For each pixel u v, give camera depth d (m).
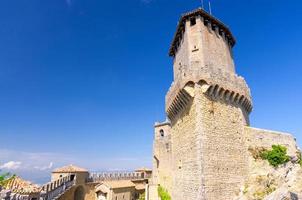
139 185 73.12
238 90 29.64
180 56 34.84
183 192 27.97
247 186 25.84
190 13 31.92
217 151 25.56
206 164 24.28
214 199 23.53
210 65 28.95
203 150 24.56
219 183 24.42
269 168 27.09
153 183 54.28
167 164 44.19
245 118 31.17
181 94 28.59
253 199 24.39
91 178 63.34
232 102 29.27
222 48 32.75
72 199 54.75
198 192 23.67
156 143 53.44
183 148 29.11
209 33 31.84
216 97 27.72
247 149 28.22
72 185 54.03
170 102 33.56
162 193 44.22
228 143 26.75
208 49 30.50
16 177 42.28
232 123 28.11
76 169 58.44
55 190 38.38
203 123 25.53
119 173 72.12
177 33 35.53
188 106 28.17
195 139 25.50
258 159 27.81
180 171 29.94
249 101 31.73
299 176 26.38
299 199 24.19
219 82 27.80
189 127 27.47
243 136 28.61
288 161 27.83
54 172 57.88
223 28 34.25
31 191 33.56
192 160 25.86
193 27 31.80
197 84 26.88
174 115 34.12
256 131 29.30
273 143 29.72
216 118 26.81
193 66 28.02
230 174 25.59
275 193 24.50
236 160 26.64
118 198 61.31
